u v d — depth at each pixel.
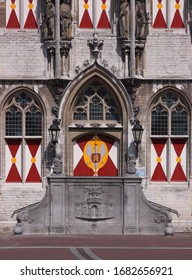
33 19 50.34
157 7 50.28
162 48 50.00
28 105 50.09
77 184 44.22
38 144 50.28
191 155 49.94
